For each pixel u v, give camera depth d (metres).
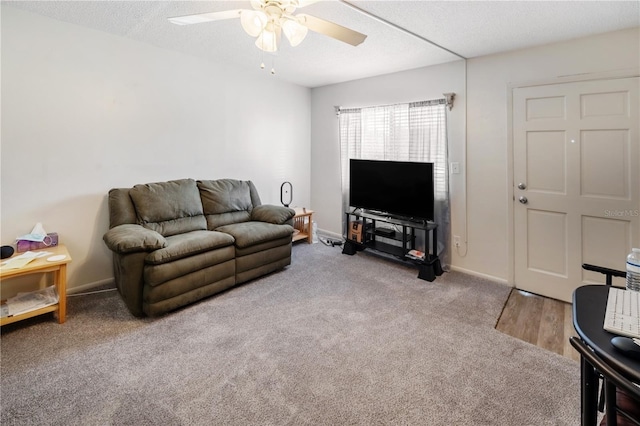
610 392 0.80
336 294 2.91
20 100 2.48
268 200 4.49
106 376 1.80
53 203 2.70
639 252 1.32
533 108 2.89
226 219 3.53
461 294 2.94
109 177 2.99
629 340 0.93
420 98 3.68
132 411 1.56
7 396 1.63
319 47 3.05
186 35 2.90
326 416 1.55
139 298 2.41
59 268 2.29
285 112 4.59
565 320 2.50
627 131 2.46
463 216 3.43
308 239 4.56
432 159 3.58
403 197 3.59
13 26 2.41
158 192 3.06
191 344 2.12
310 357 2.00
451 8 2.21
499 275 3.23
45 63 2.57
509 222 3.11
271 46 1.93
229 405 1.61
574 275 2.78
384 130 4.02
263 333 2.26
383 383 1.78
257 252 3.14
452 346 2.13
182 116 3.46
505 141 3.08
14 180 2.50
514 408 1.60
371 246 3.88
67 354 1.98
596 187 2.62
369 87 4.18
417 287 3.08
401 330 2.32
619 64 2.47
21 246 2.45
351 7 2.21
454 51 3.05
